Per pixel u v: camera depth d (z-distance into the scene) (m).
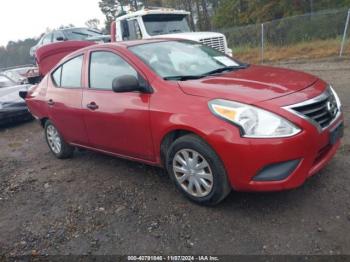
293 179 2.86
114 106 3.78
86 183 4.30
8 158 5.87
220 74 3.67
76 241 3.12
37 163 5.39
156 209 3.44
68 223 3.43
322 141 2.98
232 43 18.39
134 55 3.77
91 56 4.32
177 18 10.31
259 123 2.79
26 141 6.87
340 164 3.80
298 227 2.87
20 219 3.65
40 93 5.24
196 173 3.25
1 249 3.15
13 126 8.46
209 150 3.04
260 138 2.77
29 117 8.56
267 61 15.09
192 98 3.14
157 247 2.88
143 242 2.97
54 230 3.35
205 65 3.98
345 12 14.77
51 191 4.23
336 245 2.61
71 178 4.54
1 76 10.45
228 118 2.88
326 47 14.34
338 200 3.15
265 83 3.20
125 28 9.99
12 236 3.34
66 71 4.77
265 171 2.85
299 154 2.81
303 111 2.89
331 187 3.37
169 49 4.11
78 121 4.41
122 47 3.96
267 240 2.77
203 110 3.02
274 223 2.96
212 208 3.30
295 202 3.21
